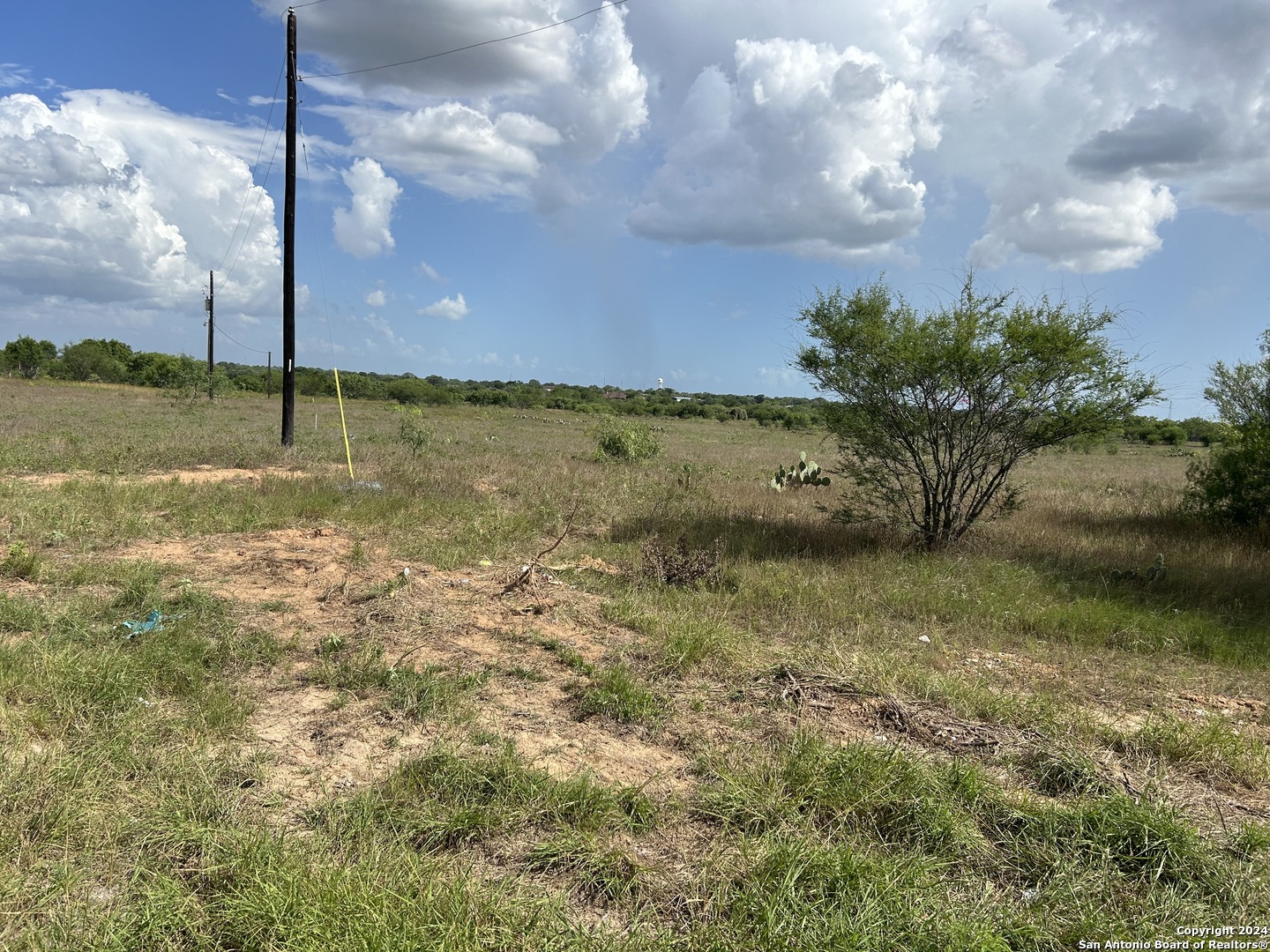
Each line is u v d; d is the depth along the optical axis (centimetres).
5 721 387
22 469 1291
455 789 358
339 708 449
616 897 299
